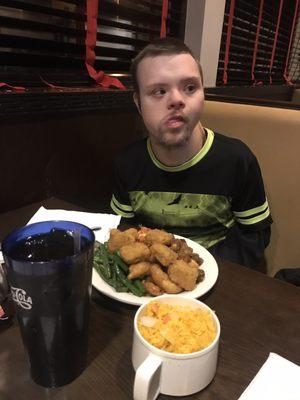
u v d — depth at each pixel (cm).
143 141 112
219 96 145
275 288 66
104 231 84
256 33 253
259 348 52
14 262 37
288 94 307
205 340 45
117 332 54
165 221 108
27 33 126
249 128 130
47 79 130
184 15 183
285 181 125
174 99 83
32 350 43
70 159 128
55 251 45
